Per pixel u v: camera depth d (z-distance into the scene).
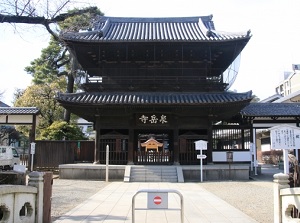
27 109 29.00
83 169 23.58
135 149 27.45
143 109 24.55
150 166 23.50
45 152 27.47
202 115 25.05
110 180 22.97
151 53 26.25
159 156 24.98
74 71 34.22
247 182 21.64
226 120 30.03
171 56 26.59
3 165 29.64
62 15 8.29
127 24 31.34
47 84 39.12
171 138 27.64
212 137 26.78
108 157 23.70
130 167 23.31
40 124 38.59
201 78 25.92
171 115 24.94
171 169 23.28
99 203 13.41
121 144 25.20
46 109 38.59
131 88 25.83
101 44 24.86
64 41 22.95
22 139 53.00
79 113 25.22
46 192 9.40
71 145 27.58
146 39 24.61
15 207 7.82
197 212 11.58
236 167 23.59
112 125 25.03
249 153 27.00
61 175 23.69
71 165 23.81
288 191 8.05
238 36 24.52
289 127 10.85
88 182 21.61
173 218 10.59
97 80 26.39
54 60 38.38
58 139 30.58
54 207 12.50
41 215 8.98
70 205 12.96
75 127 32.53
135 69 26.80
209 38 25.19
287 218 8.16
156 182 21.86
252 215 11.08
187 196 15.38
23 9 7.86
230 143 27.81
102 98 24.38
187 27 30.05
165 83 25.83
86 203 13.42
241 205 13.00
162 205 8.10
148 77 25.97
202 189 18.06
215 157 26.61
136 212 11.56
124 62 26.84
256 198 14.81
